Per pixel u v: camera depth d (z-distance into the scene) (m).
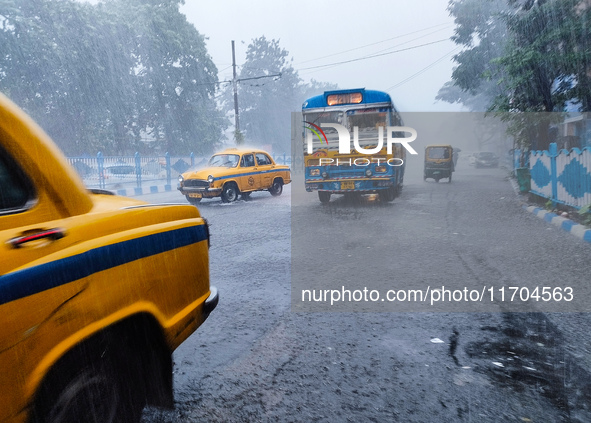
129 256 2.10
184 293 2.56
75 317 1.79
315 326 4.22
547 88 15.42
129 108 41.03
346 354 3.62
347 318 4.41
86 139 36.66
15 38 31.02
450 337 3.93
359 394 3.01
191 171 15.39
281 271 6.19
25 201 1.75
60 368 1.79
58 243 1.77
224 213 12.47
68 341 1.75
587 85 14.94
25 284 1.60
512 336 3.93
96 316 1.89
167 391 2.41
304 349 3.72
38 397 1.67
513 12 16.25
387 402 2.91
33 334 1.62
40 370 1.65
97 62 35.66
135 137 43.12
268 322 4.33
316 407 2.87
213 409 2.85
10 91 31.20
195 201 15.41
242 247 7.80
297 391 3.06
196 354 3.65
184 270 2.56
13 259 1.59
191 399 2.97
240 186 15.38
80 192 2.00
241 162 15.78
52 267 1.71
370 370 3.34
